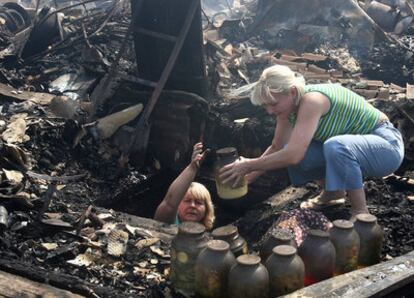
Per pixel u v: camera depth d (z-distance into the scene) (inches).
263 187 211.6
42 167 187.0
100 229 140.4
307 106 130.0
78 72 257.6
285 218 131.1
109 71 226.8
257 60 279.6
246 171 131.1
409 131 198.5
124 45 225.3
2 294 109.6
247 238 163.5
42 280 115.6
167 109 221.6
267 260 105.4
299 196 174.1
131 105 227.9
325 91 133.7
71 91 245.1
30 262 125.2
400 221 153.0
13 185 159.5
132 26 223.1
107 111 230.5
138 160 212.4
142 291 117.0
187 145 220.1
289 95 129.9
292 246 107.7
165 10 218.5
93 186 188.7
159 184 216.1
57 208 153.6
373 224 118.3
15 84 251.9
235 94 238.1
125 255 129.7
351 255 113.0
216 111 227.1
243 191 138.7
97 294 112.6
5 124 202.2
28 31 300.7
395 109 205.8
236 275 100.9
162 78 212.2
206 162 221.1
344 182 134.0
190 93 222.7
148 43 226.4
